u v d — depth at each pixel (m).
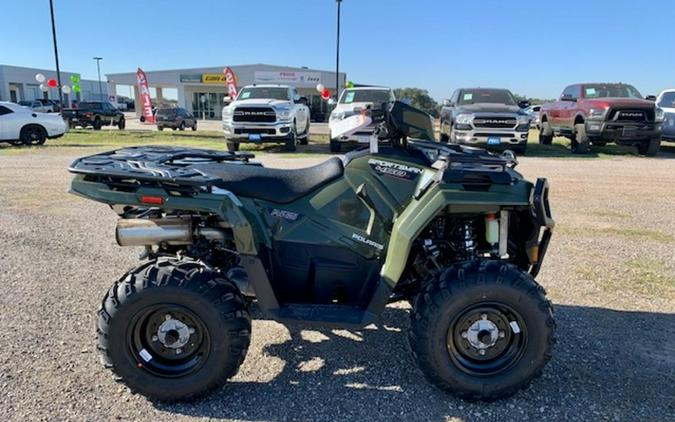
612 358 3.23
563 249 5.39
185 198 2.69
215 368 2.66
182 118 29.94
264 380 2.95
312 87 51.66
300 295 3.04
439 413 2.67
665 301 4.10
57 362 3.05
